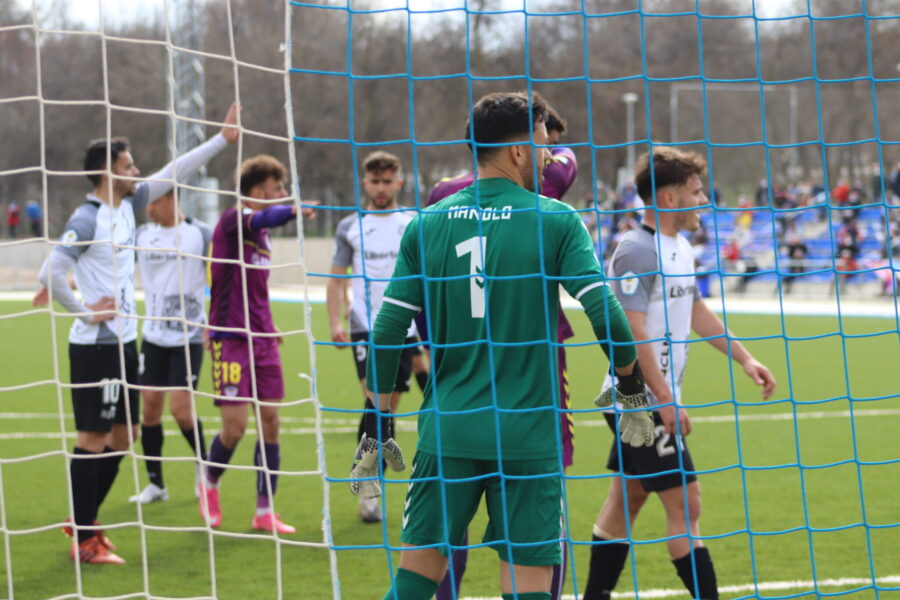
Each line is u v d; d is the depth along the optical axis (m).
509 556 8.77
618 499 12.07
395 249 18.27
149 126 97.06
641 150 115.00
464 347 8.95
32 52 96.06
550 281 8.82
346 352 45.03
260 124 85.25
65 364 40.66
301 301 70.00
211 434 25.17
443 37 81.19
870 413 28.50
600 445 24.12
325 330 53.47
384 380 9.17
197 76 65.19
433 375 9.16
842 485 19.36
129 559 14.77
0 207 108.94
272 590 13.20
